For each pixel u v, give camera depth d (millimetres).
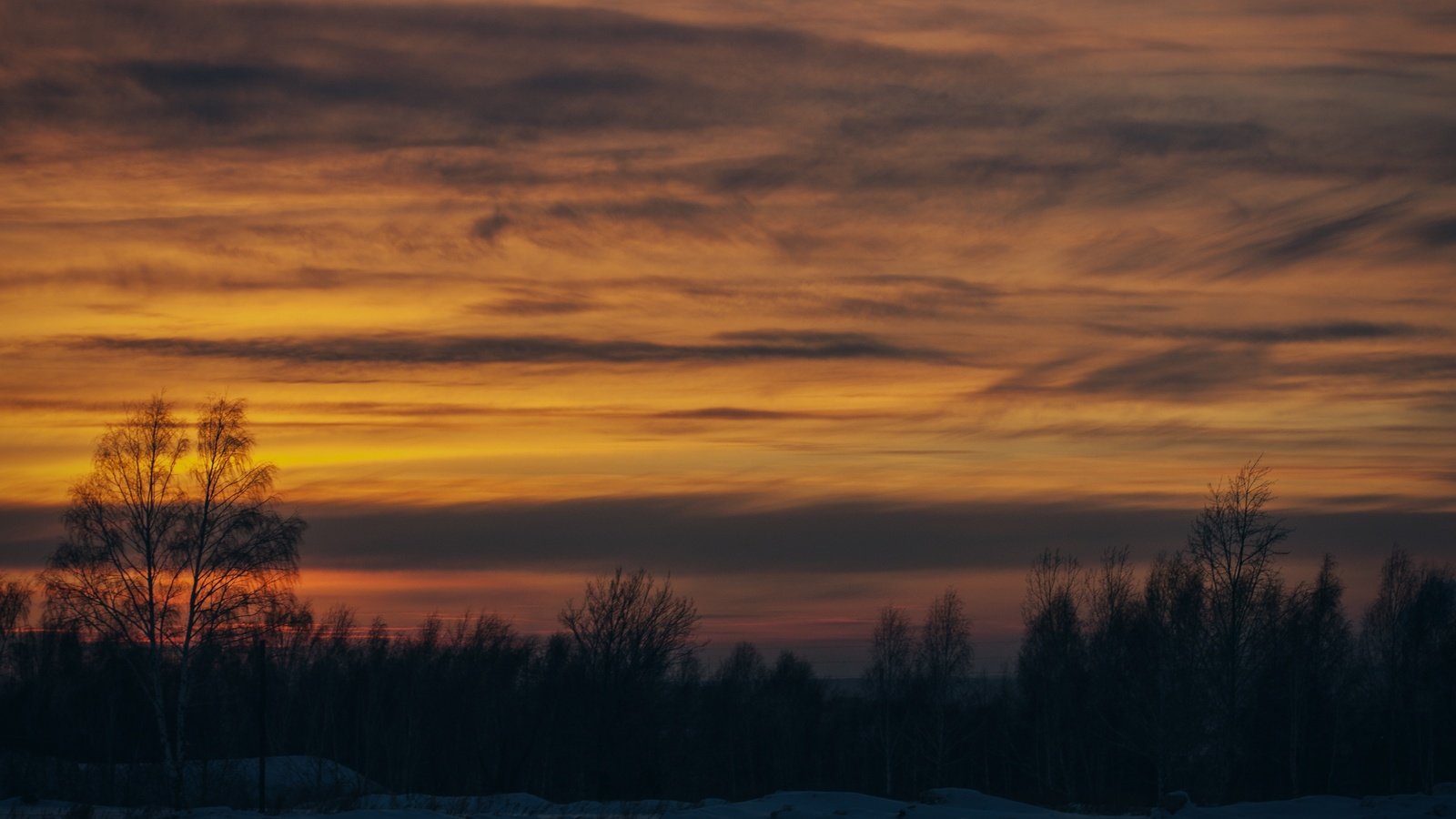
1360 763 68688
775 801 37625
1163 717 57844
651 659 67188
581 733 65875
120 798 53250
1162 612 64250
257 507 48156
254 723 68938
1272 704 65125
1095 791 66688
